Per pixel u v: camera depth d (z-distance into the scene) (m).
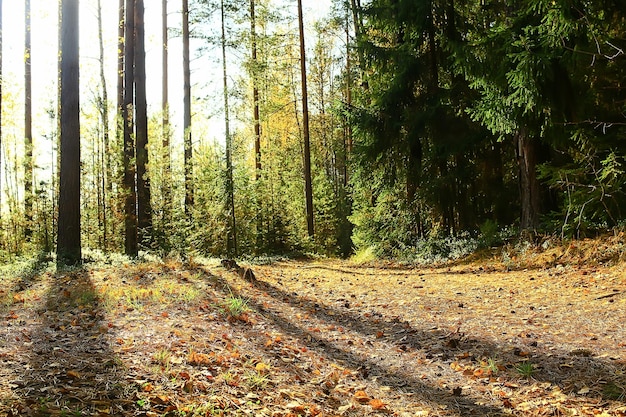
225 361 4.79
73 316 6.25
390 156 17.53
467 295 9.15
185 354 4.78
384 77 18.03
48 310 6.68
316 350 5.99
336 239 31.03
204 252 18.00
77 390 3.53
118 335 5.25
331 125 36.47
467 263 13.66
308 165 24.59
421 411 4.14
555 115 10.36
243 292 9.47
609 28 10.04
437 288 10.26
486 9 16.20
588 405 4.00
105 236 20.17
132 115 17.06
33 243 16.78
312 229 24.44
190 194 17.95
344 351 6.06
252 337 6.07
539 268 10.91
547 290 8.71
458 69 11.86
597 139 10.20
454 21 17.30
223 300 8.12
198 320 6.40
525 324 6.68
